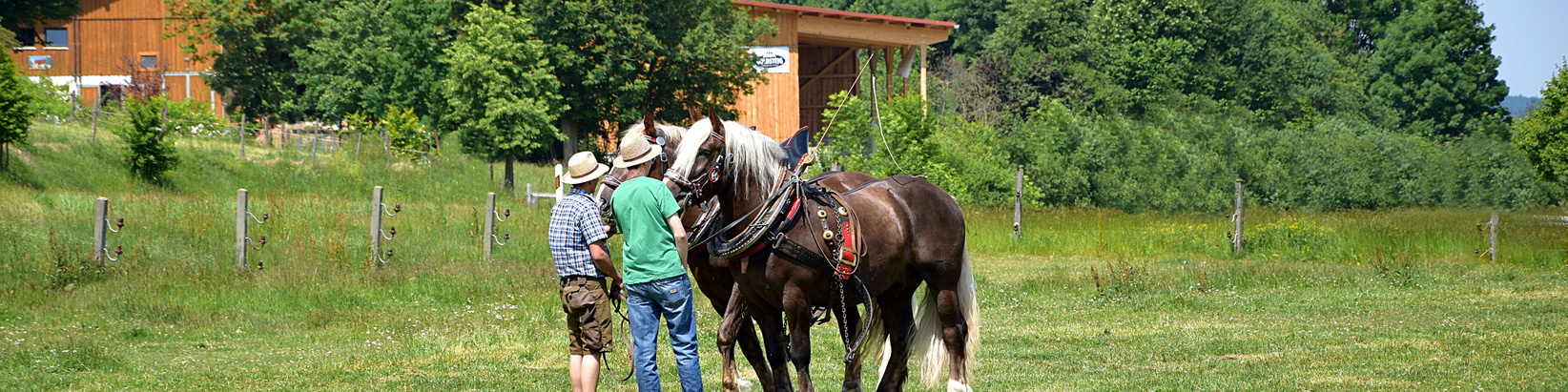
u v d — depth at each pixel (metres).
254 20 41.91
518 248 16.92
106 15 46.41
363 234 16.91
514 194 30.45
